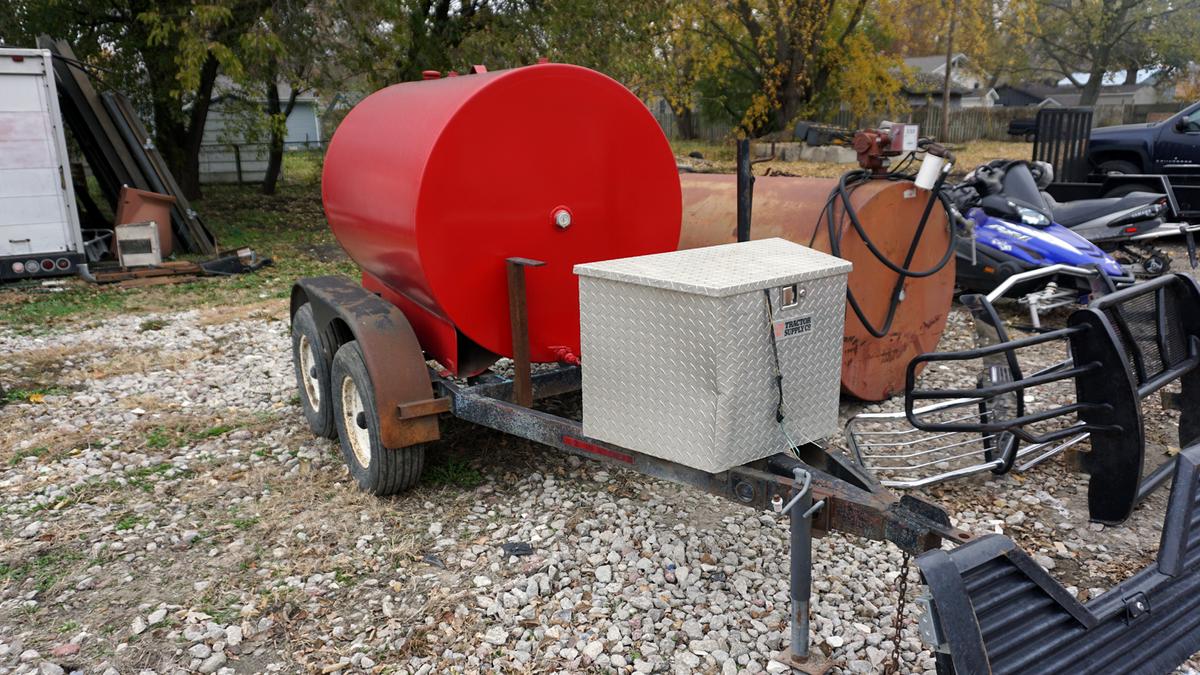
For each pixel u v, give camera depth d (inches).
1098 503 145.3
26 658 125.9
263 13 537.3
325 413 203.2
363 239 192.1
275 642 129.6
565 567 149.2
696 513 169.6
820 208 208.2
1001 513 168.4
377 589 143.9
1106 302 142.8
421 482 183.6
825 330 120.5
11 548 159.5
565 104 161.8
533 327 169.6
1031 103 2839.6
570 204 167.0
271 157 844.6
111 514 173.8
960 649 87.8
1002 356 182.2
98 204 764.0
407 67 601.0
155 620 135.3
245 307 372.2
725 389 109.7
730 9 1185.4
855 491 113.6
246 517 171.2
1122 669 104.0
